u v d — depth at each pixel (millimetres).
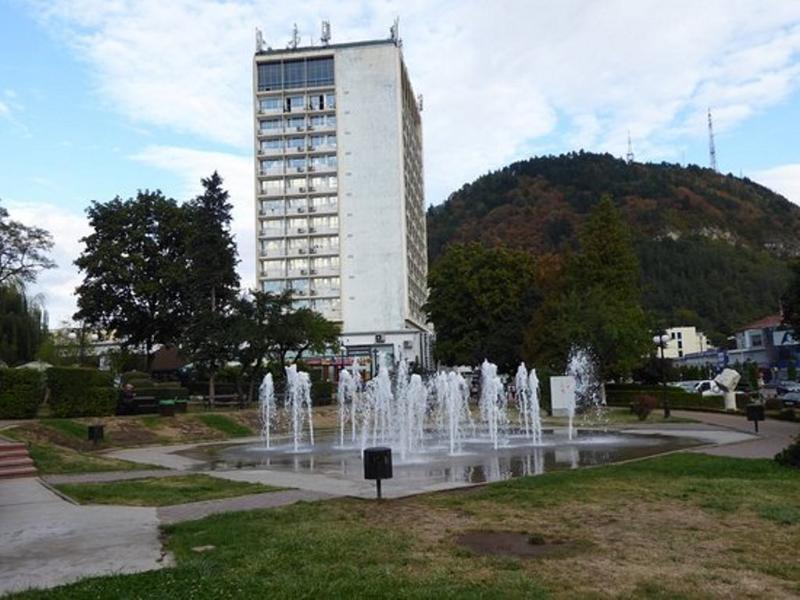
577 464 17766
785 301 38562
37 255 52219
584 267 52156
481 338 61062
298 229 92938
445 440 26281
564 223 145750
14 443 19891
